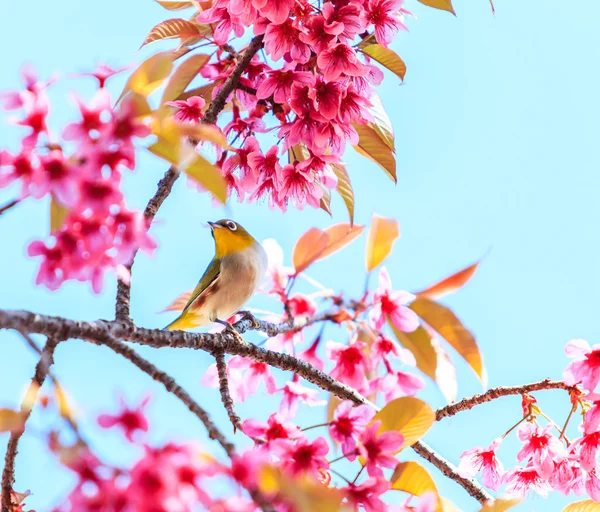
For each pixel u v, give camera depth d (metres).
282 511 3.74
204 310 4.45
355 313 4.38
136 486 3.53
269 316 4.41
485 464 4.25
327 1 4.26
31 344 4.10
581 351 4.23
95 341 4.11
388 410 4.14
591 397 4.22
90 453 3.65
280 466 4.10
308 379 4.28
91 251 4.09
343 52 4.23
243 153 4.30
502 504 4.11
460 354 4.30
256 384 4.33
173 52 4.32
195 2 4.33
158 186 4.23
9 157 4.04
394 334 4.33
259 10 4.23
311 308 4.42
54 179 4.06
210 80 4.34
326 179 4.31
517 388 4.26
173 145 4.07
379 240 4.39
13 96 4.07
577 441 4.23
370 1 4.27
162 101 4.33
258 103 4.32
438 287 4.32
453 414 4.28
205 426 4.09
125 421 3.83
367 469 4.11
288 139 4.26
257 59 4.32
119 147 4.07
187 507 3.58
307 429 4.14
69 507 3.59
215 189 4.08
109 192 4.07
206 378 4.33
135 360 4.11
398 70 4.30
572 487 4.23
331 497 3.52
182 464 3.65
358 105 4.26
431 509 4.10
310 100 4.25
